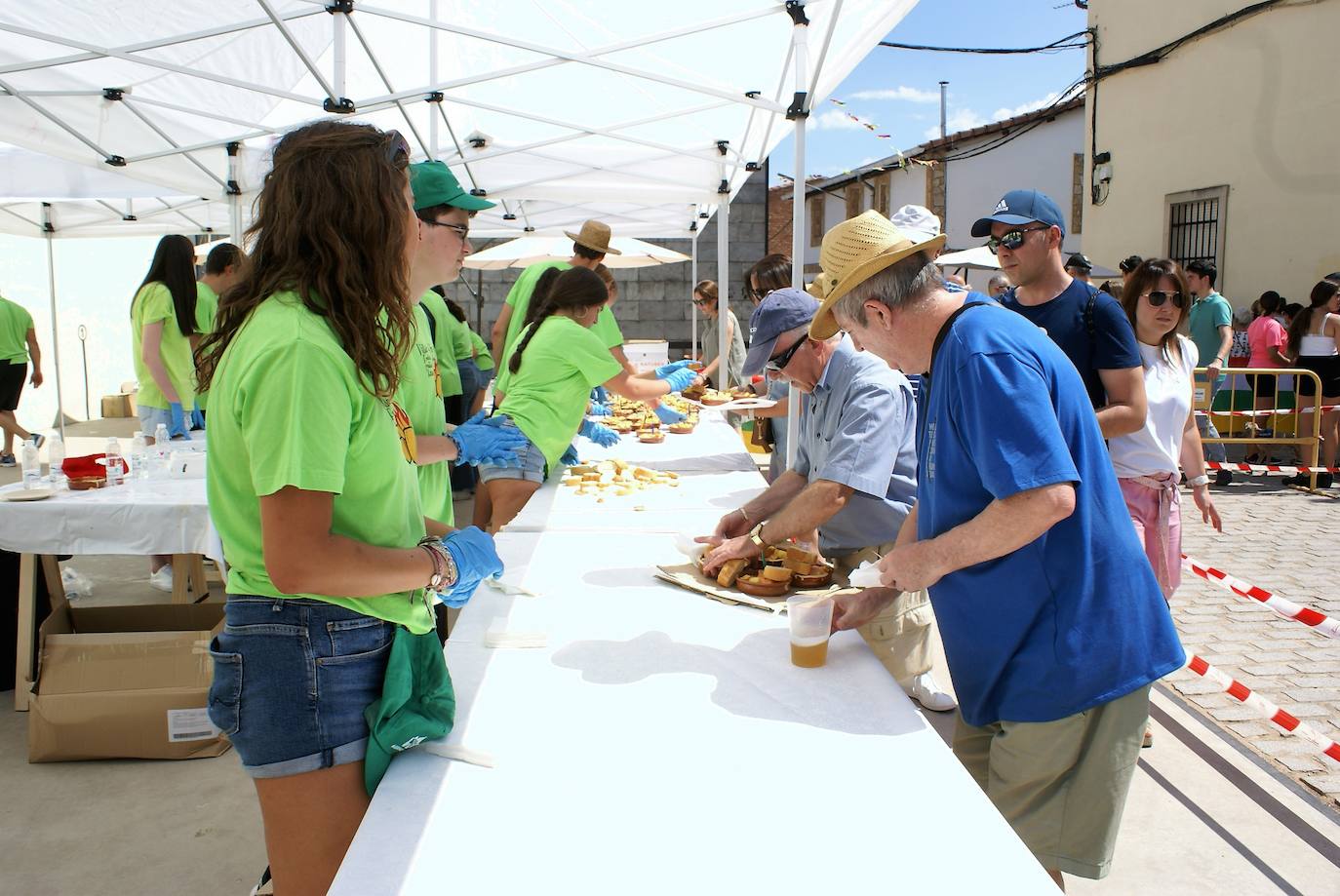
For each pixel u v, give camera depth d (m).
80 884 2.58
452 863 1.20
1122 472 3.06
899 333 1.83
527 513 3.27
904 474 2.85
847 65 5.12
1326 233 9.30
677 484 3.84
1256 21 9.93
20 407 10.67
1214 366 8.52
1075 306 2.82
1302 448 8.72
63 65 4.79
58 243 11.48
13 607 3.84
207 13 4.37
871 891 1.13
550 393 3.77
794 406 4.26
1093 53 12.67
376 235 1.35
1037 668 1.74
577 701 1.68
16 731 3.49
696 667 1.83
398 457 1.45
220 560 3.48
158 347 4.82
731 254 17.30
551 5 4.85
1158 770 3.16
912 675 3.06
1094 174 12.82
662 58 5.60
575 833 1.27
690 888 1.14
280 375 1.24
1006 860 1.19
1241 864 2.62
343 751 1.42
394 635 1.49
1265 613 4.80
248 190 6.41
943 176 22.69
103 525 3.49
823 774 1.42
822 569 2.29
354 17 4.89
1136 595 1.75
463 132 7.16
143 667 3.28
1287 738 3.40
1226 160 10.45
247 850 2.75
